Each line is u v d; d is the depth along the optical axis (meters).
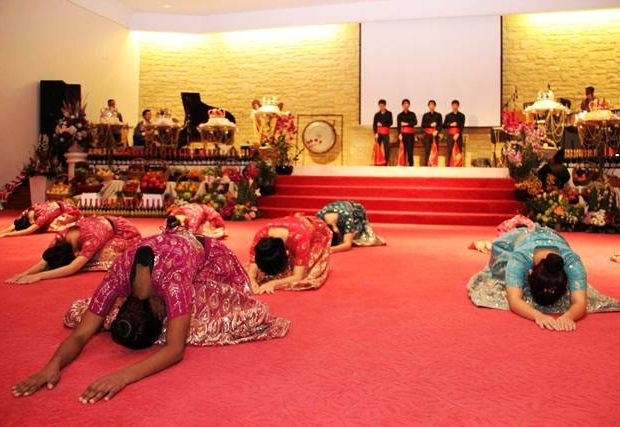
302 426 2.05
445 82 15.84
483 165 14.81
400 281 4.84
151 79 17.92
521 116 13.71
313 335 3.19
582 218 10.01
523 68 15.88
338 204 6.81
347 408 2.20
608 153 10.94
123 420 2.08
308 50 17.11
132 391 2.34
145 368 2.41
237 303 3.09
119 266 2.60
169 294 2.54
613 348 2.97
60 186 12.09
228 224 10.27
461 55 15.75
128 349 2.87
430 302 4.04
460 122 14.36
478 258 6.22
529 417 2.13
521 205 10.89
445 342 3.08
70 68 14.99
